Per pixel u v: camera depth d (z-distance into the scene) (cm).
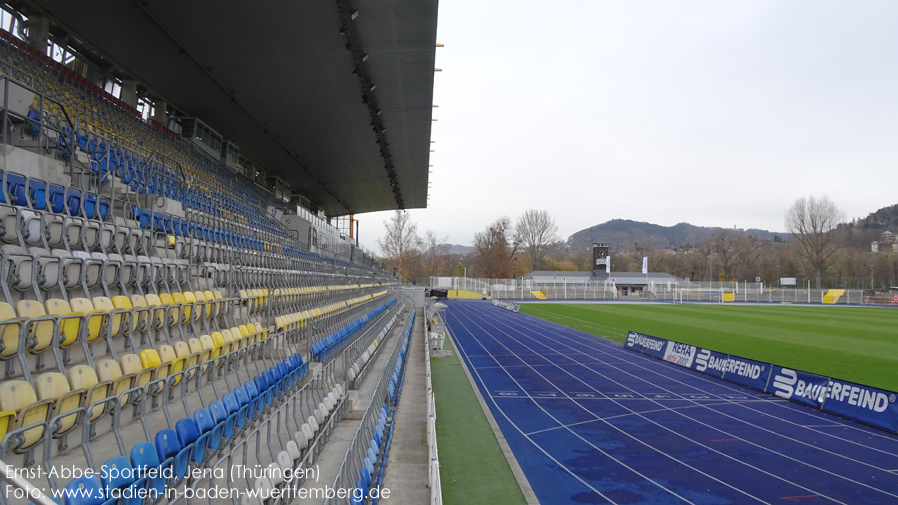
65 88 1311
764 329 3155
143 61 1673
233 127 2355
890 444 1048
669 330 3114
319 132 2469
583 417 1236
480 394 1457
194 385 745
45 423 356
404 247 7988
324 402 791
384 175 3575
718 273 10038
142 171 1167
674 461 949
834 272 8194
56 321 504
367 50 1673
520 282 7519
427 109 2266
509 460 943
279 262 1588
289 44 1598
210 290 988
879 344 2445
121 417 559
